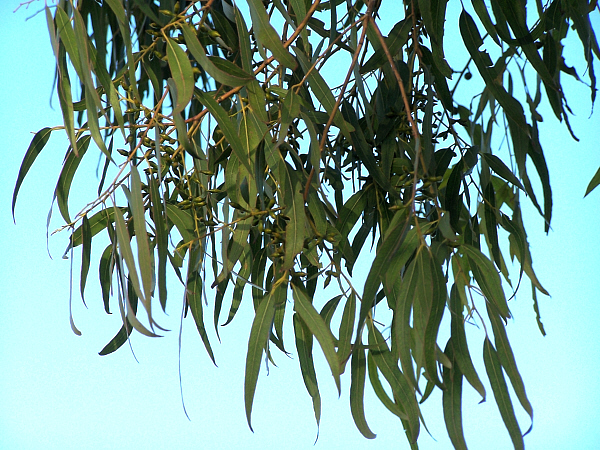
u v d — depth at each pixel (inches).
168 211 79.7
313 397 79.1
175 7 73.8
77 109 80.0
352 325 77.7
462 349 74.8
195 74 72.9
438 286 72.2
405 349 72.3
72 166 79.4
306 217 77.5
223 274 76.6
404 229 72.5
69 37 72.5
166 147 76.3
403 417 77.0
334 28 80.4
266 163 77.3
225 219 76.8
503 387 74.5
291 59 72.6
